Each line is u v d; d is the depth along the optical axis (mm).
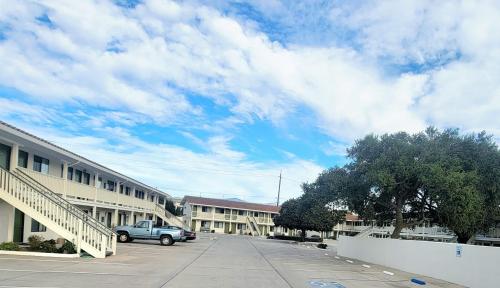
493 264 14750
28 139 20109
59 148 23953
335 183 27781
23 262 15531
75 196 28141
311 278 15875
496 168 25547
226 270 16859
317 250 40094
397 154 24297
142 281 12555
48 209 19125
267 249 34781
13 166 20531
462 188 23250
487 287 14945
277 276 15812
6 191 18922
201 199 85812
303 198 61281
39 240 20109
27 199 19078
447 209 24188
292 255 29031
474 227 28172
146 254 22391
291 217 63844
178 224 55219
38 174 22797
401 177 24469
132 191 47656
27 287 10398
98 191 32875
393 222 33312
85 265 15734
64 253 18469
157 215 53125
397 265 22406
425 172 23328
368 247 27156
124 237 31922
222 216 85062
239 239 55375
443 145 25672
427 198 26875
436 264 18453
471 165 25594
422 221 28453
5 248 18266
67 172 28875
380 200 28172
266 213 90250
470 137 26328
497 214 27672
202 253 25734
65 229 19062
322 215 59281
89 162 29250
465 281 16203
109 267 15562
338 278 16453
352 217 89250
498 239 45125
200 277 14227
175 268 16531
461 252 16625
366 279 16781
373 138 25844
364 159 26109
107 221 40281
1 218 20328
